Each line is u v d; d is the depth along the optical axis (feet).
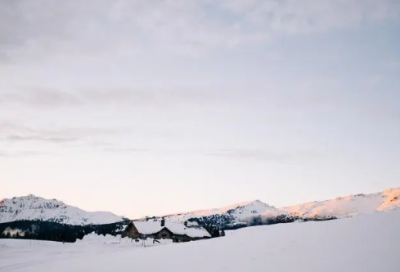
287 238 96.02
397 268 45.19
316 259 57.77
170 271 64.28
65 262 99.66
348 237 77.15
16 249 266.77
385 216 110.93
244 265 61.67
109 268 76.07
